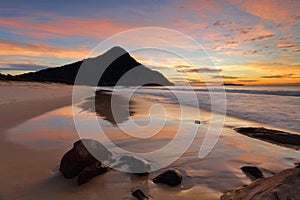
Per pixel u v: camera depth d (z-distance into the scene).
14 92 22.59
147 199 3.77
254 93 33.91
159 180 4.35
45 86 36.19
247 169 5.06
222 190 4.17
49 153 5.84
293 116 13.73
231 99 25.03
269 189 3.24
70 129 8.83
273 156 6.29
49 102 17.44
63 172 4.44
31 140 7.09
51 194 3.85
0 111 12.50
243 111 15.70
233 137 8.35
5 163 5.12
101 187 4.11
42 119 10.80
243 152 6.55
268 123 11.61
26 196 3.78
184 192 4.05
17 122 9.88
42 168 4.84
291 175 3.42
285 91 35.59
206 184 4.39
